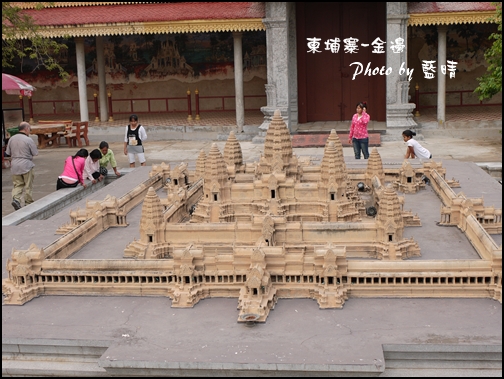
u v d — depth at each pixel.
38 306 9.13
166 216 11.62
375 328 8.11
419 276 8.96
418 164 17.92
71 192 16.52
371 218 12.62
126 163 24.06
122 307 9.02
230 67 35.12
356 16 30.08
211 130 29.72
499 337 7.74
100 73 31.77
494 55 22.98
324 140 26.73
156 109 35.94
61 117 35.59
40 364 8.09
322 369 7.25
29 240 12.26
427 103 33.53
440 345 7.58
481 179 16.17
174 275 9.31
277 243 10.54
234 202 11.96
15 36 24.94
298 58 30.45
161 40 35.28
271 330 8.15
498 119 28.33
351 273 9.05
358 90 30.88
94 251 11.30
